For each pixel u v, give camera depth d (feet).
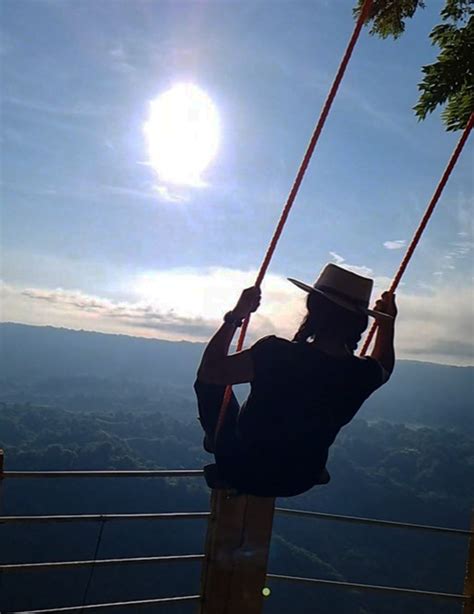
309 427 8.07
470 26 15.26
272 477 8.34
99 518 10.71
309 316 8.40
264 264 8.74
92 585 78.89
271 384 8.02
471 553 13.04
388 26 14.73
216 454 8.80
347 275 8.43
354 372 8.17
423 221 9.77
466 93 15.40
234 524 11.03
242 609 11.06
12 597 77.41
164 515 11.03
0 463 10.31
